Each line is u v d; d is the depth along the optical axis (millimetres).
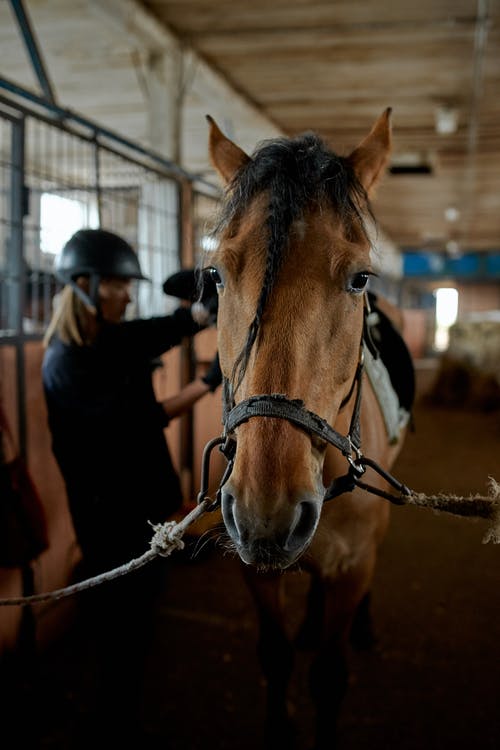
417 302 21875
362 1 3992
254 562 975
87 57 4793
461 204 12211
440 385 8414
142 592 1820
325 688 1741
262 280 1099
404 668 2309
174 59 4410
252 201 1209
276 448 999
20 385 2225
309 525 1025
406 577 3043
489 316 11805
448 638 2506
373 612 2711
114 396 1746
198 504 1187
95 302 1747
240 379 1086
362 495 1610
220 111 5828
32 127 4578
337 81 5504
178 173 3424
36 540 2002
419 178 9750
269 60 4988
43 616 2387
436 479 4629
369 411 1736
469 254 20844
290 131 7195
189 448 3707
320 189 1179
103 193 2959
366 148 1492
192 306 1863
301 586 2990
